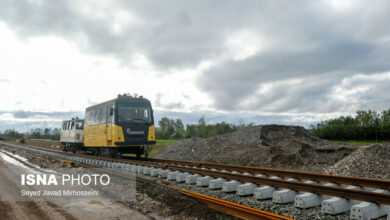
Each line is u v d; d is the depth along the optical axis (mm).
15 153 28109
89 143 18312
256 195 6617
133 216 5938
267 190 6691
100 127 16562
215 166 12398
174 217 5918
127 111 15336
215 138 22672
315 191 6160
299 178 8680
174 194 7418
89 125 18484
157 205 6781
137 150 16531
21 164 16688
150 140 15898
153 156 23172
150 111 16281
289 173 9148
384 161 11109
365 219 4848
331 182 7754
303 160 15531
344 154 16062
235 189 7520
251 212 5375
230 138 22406
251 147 18234
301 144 17906
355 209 4988
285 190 6383
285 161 15531
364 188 6930
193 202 6559
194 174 9609
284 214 5500
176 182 9227
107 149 16969
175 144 24562
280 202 6109
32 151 28516
